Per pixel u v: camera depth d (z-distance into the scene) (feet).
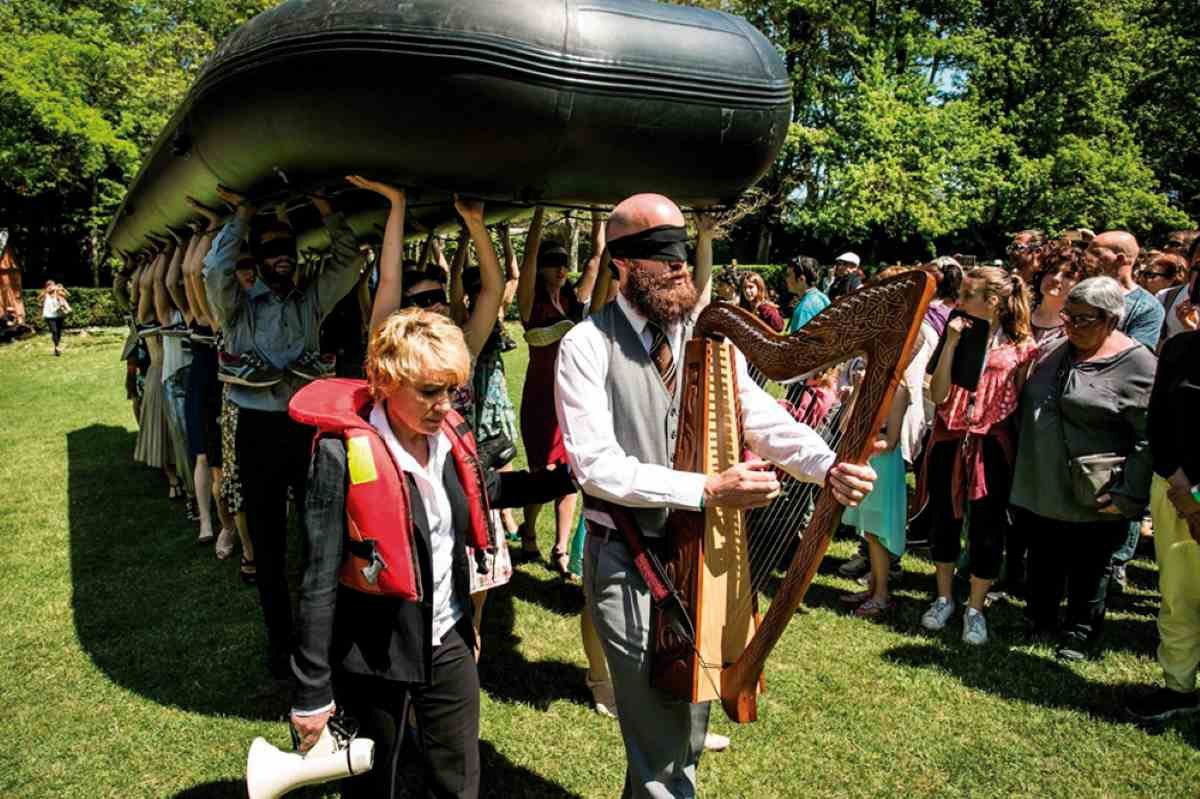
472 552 10.21
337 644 6.48
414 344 6.01
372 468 6.10
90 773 9.59
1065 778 9.37
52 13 80.23
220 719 10.72
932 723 10.50
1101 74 80.69
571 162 7.83
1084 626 12.24
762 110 8.17
